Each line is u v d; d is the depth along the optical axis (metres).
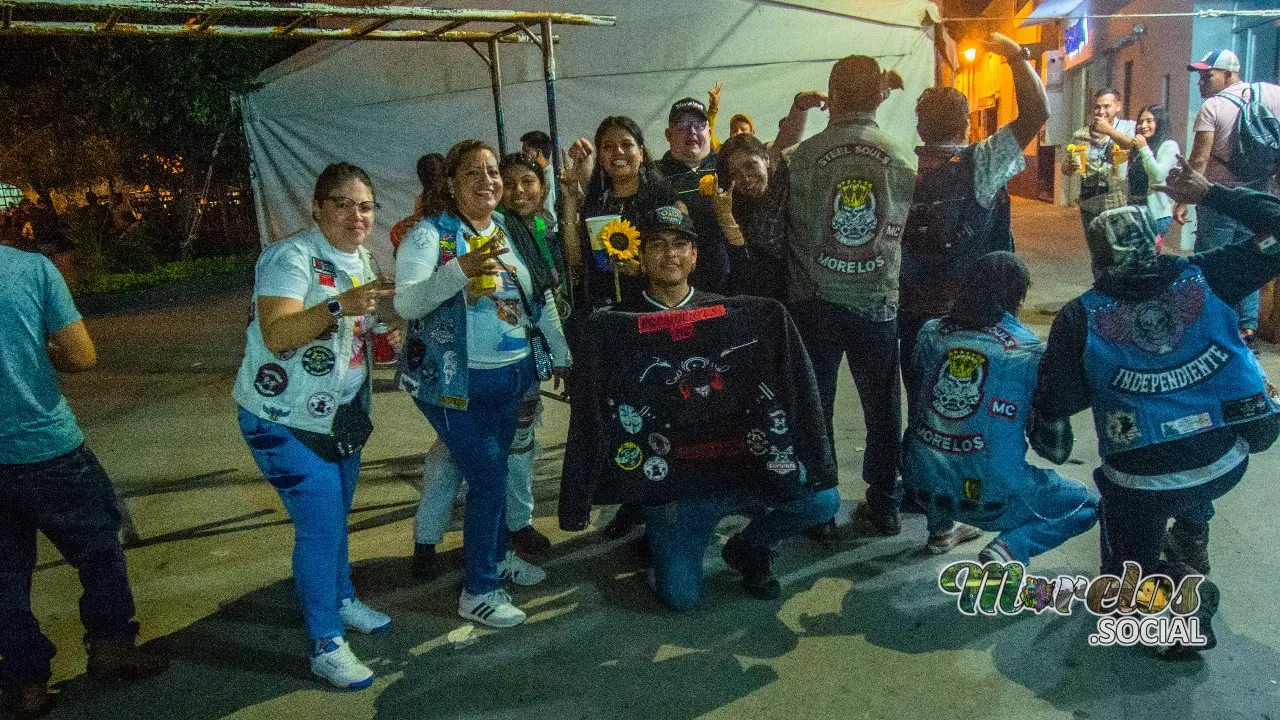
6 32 4.14
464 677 3.11
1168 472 2.85
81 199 19.73
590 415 3.19
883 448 3.95
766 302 3.25
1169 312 2.79
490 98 10.39
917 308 3.96
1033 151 19.73
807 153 3.71
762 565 3.51
